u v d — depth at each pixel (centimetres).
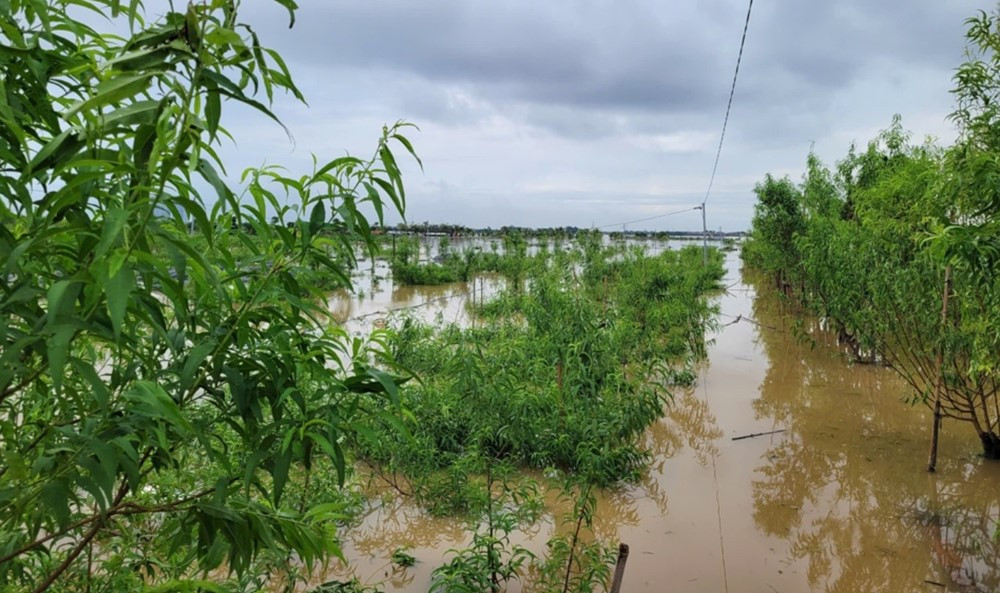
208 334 121
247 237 126
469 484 429
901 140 976
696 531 411
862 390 746
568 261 1205
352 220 120
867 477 494
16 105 97
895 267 539
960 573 355
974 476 488
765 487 480
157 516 260
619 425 478
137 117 83
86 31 111
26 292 89
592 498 324
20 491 95
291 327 124
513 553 359
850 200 1063
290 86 100
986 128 329
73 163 82
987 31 330
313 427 124
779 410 675
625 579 352
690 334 944
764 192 1156
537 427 495
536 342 598
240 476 125
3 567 119
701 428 621
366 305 1574
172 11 85
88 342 133
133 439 107
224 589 114
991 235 294
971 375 449
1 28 96
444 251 2662
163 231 89
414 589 346
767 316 1392
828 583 347
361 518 419
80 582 183
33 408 137
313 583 344
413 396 531
